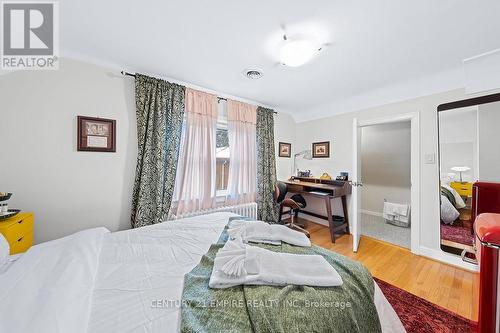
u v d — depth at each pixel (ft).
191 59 6.26
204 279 3.11
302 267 3.22
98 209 6.49
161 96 7.23
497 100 6.03
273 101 10.34
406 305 5.21
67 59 5.95
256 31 4.89
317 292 2.77
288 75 7.30
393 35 4.96
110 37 5.21
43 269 2.95
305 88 8.54
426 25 4.59
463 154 6.73
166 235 4.83
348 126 10.48
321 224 11.82
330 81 7.79
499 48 5.51
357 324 2.57
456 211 6.94
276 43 5.39
